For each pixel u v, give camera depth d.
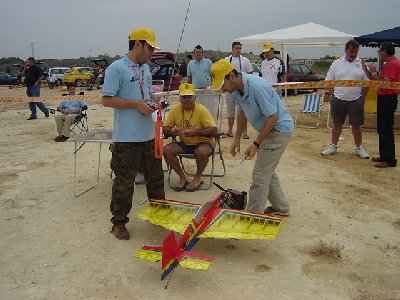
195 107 5.56
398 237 4.28
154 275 3.56
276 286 3.38
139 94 4.04
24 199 5.39
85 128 10.56
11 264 3.74
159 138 4.12
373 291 3.32
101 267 3.69
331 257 3.86
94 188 5.82
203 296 3.24
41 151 8.16
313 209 5.03
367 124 10.99
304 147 8.34
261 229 3.74
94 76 27.09
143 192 5.62
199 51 8.59
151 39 3.95
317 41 13.12
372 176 6.34
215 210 4.02
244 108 4.07
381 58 6.57
